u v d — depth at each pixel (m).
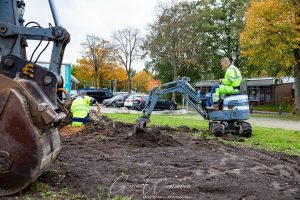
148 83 85.12
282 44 32.78
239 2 56.47
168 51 55.59
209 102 16.55
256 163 9.52
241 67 55.78
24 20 7.02
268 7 32.50
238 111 15.33
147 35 58.16
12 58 5.69
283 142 13.70
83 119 15.57
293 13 32.22
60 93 6.30
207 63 59.03
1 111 5.16
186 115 31.23
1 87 5.25
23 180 5.28
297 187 7.30
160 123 20.64
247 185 7.20
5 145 5.19
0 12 6.62
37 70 5.69
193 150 11.00
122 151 10.48
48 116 5.25
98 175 7.39
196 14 55.81
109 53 77.00
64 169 7.70
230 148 11.75
